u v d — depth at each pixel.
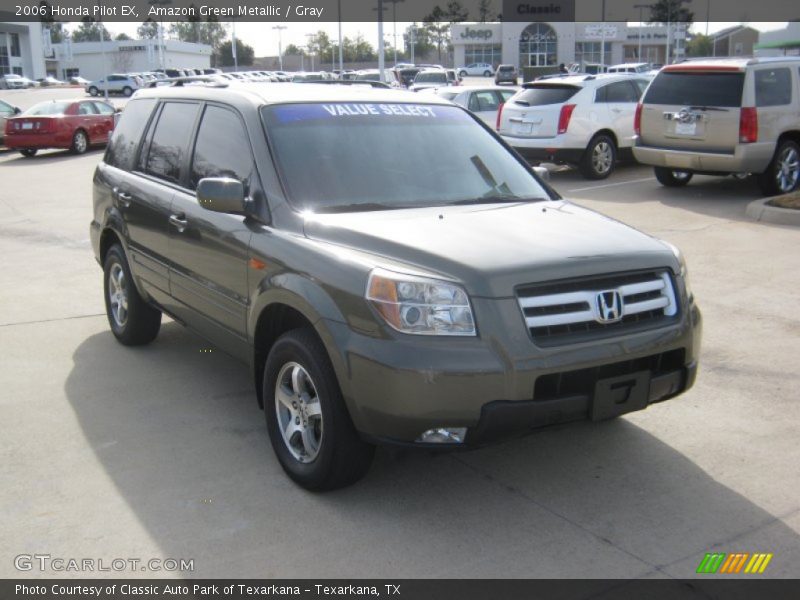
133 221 5.93
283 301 4.16
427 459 4.56
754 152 11.75
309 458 4.20
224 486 4.27
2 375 5.89
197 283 5.11
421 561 3.60
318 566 3.57
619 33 87.69
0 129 25.00
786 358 6.06
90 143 24.25
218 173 5.02
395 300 3.68
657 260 4.11
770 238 9.66
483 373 3.59
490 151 5.32
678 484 4.27
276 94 5.09
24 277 8.93
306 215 4.37
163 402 5.40
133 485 4.29
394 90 5.64
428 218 4.36
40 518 3.96
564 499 4.13
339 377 3.82
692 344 4.14
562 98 14.66
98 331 6.97
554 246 3.98
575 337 3.79
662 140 12.67
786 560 3.61
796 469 4.43
